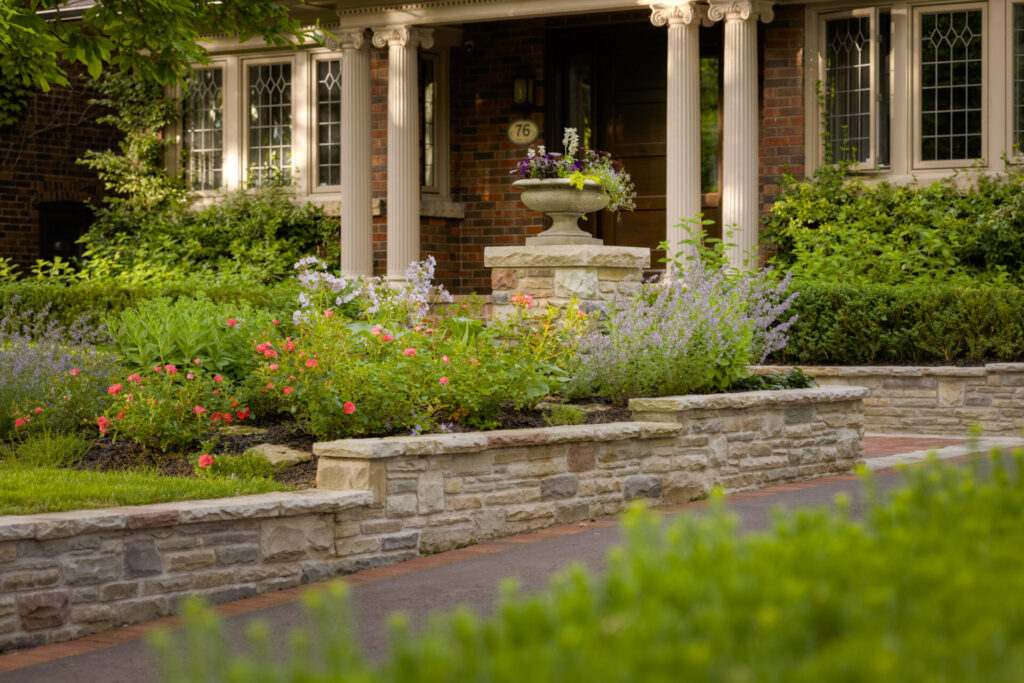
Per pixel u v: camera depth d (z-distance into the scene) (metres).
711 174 17.23
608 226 17.89
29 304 13.88
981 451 10.80
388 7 16.08
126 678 4.59
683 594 2.46
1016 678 2.15
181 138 19.34
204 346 9.13
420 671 2.31
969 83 15.02
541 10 15.18
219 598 5.77
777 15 15.86
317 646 4.57
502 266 10.38
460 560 6.55
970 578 2.54
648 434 8.14
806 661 2.24
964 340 12.98
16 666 4.83
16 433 8.18
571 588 2.74
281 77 18.72
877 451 11.18
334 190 18.23
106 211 18.94
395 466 6.61
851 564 2.69
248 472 7.07
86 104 19.84
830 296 13.37
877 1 15.32
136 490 6.08
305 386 7.75
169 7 11.02
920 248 14.82
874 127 15.29
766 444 9.21
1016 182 14.48
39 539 5.15
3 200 18.81
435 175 18.03
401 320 9.52
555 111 17.75
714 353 9.48
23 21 10.55
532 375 8.34
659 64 17.52
